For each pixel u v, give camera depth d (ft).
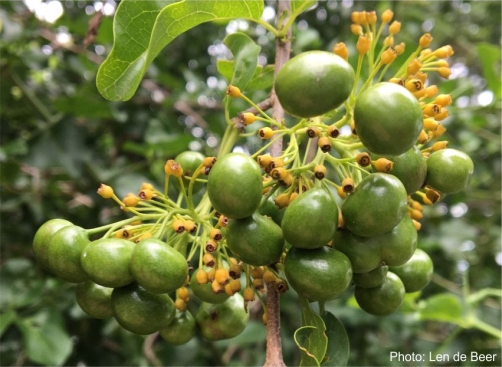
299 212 0.32
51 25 0.87
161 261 0.34
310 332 0.38
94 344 0.88
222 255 0.40
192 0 0.37
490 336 0.99
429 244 0.94
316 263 0.33
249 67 0.46
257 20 0.43
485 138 1.11
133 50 0.38
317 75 0.29
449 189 0.37
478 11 1.39
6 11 0.83
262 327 0.81
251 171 0.32
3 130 0.90
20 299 0.69
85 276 0.37
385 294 0.39
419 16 1.20
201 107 0.99
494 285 1.09
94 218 0.86
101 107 0.77
